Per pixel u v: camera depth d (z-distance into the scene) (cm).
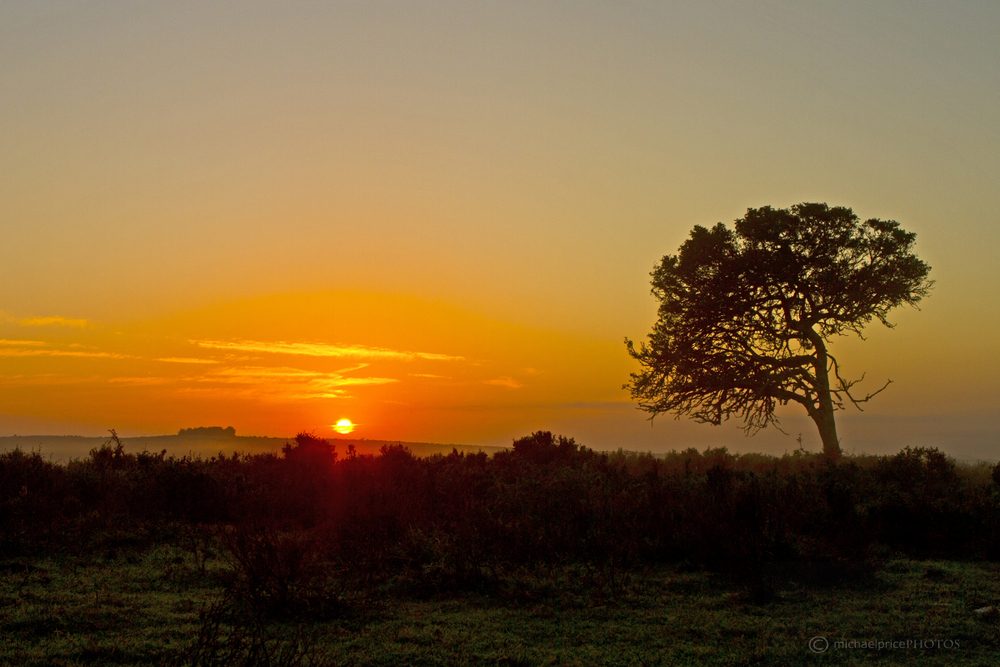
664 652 847
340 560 1212
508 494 1670
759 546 1132
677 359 3575
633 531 1355
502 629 930
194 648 765
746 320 3528
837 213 3403
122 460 2191
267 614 953
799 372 3456
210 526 1539
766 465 2725
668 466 2791
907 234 3409
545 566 1205
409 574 1144
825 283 3362
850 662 816
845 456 2845
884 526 1443
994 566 1255
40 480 1711
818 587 1117
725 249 3506
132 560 1253
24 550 1266
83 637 853
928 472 2041
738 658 824
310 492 1775
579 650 852
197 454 2327
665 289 3700
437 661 805
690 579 1164
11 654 787
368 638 876
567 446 2712
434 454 2544
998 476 2009
